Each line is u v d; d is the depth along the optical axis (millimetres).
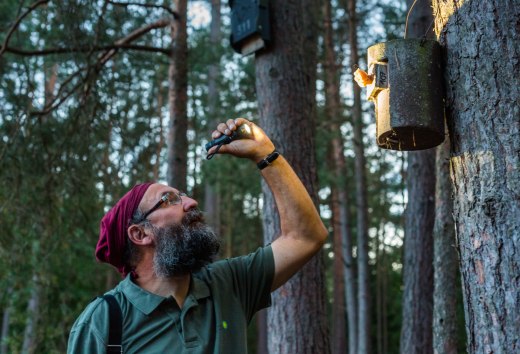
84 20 5941
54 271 10461
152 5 6574
